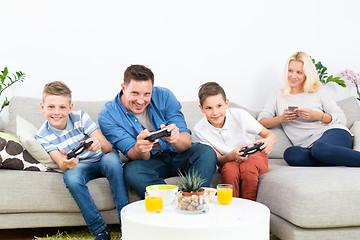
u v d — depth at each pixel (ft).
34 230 6.73
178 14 9.27
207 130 6.91
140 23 9.11
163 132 5.44
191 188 4.20
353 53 9.97
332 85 9.87
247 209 4.31
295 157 7.07
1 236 6.35
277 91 8.61
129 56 9.07
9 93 8.57
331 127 7.75
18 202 5.71
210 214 4.09
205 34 9.37
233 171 6.00
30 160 6.05
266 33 9.63
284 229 5.10
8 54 8.59
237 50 9.52
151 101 6.56
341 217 4.86
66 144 6.30
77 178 5.62
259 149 6.19
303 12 9.80
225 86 9.46
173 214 4.10
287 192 5.08
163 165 6.18
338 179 5.09
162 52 9.21
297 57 8.19
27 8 8.65
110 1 8.98
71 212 5.94
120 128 6.40
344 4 9.95
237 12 9.51
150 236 3.70
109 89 8.99
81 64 8.86
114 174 5.64
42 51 8.71
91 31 8.90
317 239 4.91
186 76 9.30
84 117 6.46
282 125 8.30
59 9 8.77
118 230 6.51
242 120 6.81
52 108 6.09
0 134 6.22
